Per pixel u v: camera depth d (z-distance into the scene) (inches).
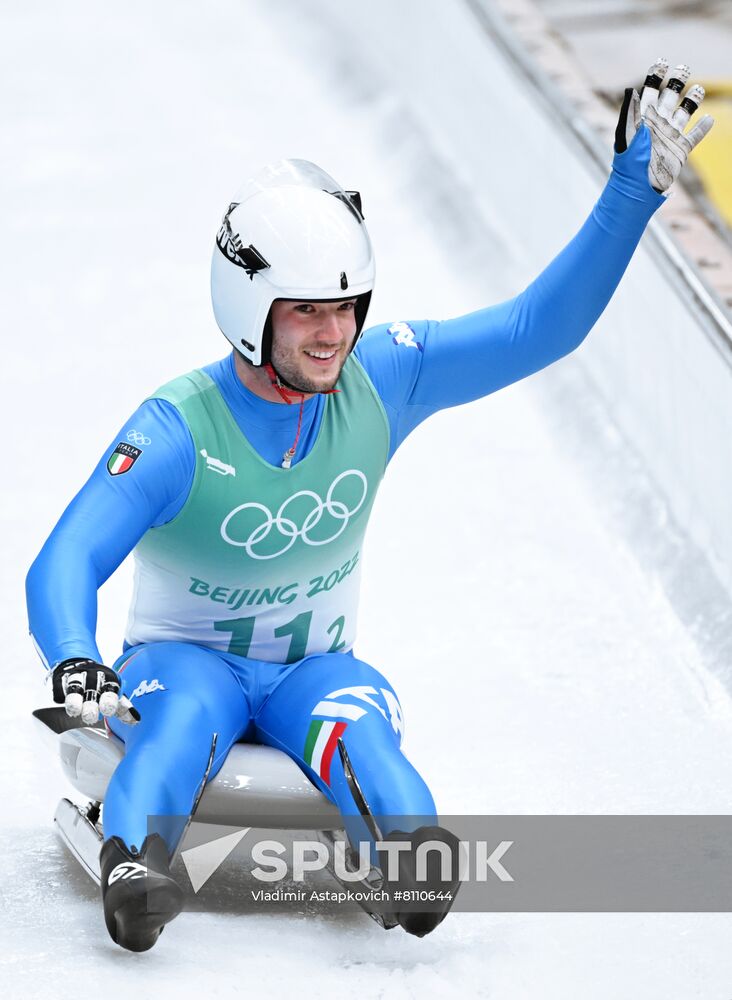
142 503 482.0
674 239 779.4
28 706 633.0
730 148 1039.6
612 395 845.8
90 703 426.0
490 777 591.8
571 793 580.7
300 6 1398.9
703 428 724.7
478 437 863.7
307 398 497.7
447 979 450.9
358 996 437.4
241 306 478.9
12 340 981.2
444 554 765.9
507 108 1023.6
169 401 491.8
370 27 1290.6
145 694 494.6
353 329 483.5
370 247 486.3
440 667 674.8
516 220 1027.9
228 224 485.7
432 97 1176.2
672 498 762.8
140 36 1402.6
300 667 518.0
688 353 737.0
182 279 1047.6
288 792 484.7
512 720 633.0
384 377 520.1
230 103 1284.4
